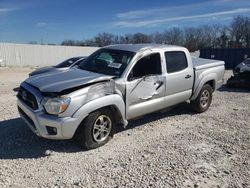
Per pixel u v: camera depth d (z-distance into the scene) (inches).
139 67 240.2
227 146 224.7
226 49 1330.0
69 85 197.9
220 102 394.0
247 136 250.2
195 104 314.8
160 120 289.1
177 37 2527.1
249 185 166.9
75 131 197.9
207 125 279.1
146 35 2244.1
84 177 169.0
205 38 2647.6
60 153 200.5
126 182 164.6
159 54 258.1
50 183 161.5
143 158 196.9
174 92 274.2
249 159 201.9
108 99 209.2
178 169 182.4
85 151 205.5
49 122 191.6
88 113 200.1
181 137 241.3
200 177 173.5
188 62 291.4
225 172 181.3
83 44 2327.8
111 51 257.3
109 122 217.0
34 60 1494.8
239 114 327.6
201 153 208.8
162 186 161.6
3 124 258.5
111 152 205.3
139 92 236.2
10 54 1411.2
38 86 203.6
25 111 209.3
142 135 242.8
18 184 159.3
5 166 179.0
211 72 321.1
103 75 222.7
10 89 485.7
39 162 186.2
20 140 220.7
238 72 544.7
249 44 2623.0
